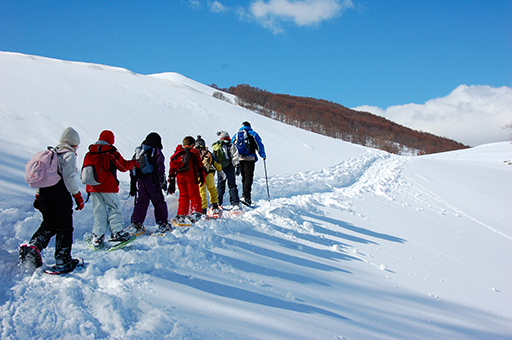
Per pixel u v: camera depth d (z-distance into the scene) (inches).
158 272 116.3
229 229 185.9
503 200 447.5
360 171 538.6
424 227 293.3
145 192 167.2
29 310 87.4
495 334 143.7
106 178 139.9
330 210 288.2
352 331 109.1
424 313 145.9
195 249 144.6
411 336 119.9
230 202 254.5
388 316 132.3
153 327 83.7
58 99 430.6
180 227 179.6
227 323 93.7
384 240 237.8
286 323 102.0
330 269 166.1
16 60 636.7
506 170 687.7
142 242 152.3
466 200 424.2
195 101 735.1
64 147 122.9
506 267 242.4
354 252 202.5
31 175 111.1
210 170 218.2
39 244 116.1
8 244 135.9
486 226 341.4
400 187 442.3
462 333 135.0
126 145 362.9
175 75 3622.0
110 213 143.3
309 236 210.8
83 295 98.1
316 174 456.8
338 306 127.3
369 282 164.6
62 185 119.4
